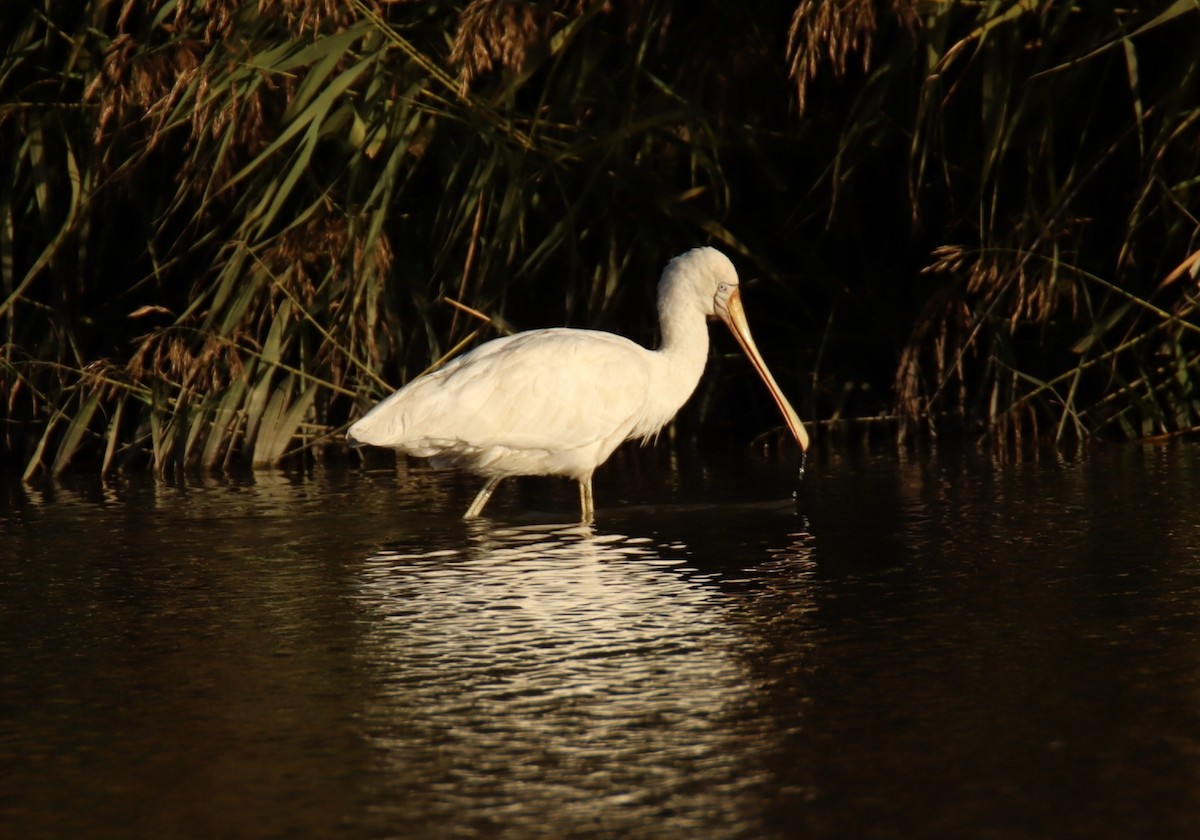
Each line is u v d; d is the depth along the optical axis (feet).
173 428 50.47
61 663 24.91
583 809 18.17
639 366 40.09
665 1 51.26
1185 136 49.37
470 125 50.01
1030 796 18.29
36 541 35.96
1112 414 50.90
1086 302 50.11
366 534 36.06
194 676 23.95
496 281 52.29
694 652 24.73
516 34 45.96
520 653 24.79
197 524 37.96
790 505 39.14
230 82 47.19
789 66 52.06
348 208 49.21
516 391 37.88
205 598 29.40
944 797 18.33
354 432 37.55
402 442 37.45
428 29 51.06
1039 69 46.65
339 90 46.75
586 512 38.52
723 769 19.39
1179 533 33.35
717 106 51.42
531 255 51.16
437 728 21.12
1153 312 50.96
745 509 38.78
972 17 50.26
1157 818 17.56
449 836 17.48
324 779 19.29
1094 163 48.93
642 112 51.96
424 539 35.29
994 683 22.65
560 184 50.29
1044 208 50.65
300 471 49.21
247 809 18.37
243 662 24.68
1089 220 49.03
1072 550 32.01
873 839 17.22
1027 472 43.60
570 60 51.80
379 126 48.93
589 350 39.14
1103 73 48.39
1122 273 51.21
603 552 33.24
